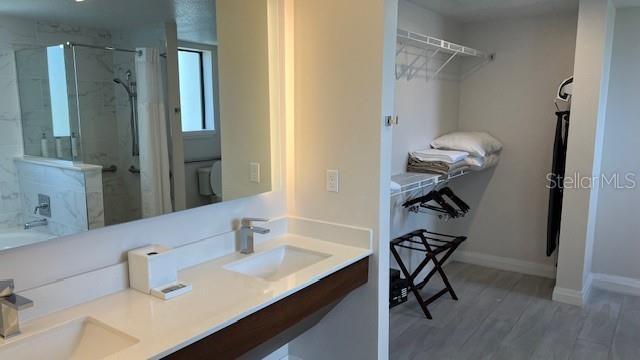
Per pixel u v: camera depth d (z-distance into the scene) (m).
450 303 3.51
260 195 2.29
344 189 2.23
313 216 2.36
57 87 1.51
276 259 2.22
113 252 1.68
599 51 3.12
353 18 2.08
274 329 1.65
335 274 1.96
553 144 3.84
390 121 2.12
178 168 1.91
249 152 2.20
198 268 1.92
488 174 4.24
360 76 2.10
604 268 3.81
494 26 4.04
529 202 4.07
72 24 1.54
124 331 1.35
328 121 2.23
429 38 3.03
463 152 3.58
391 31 2.06
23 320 1.42
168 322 1.41
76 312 1.49
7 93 1.39
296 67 2.30
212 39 2.00
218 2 2.03
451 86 4.14
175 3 1.87
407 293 3.32
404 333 3.04
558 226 3.79
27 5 1.42
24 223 1.44
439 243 4.27
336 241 2.28
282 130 2.36
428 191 4.05
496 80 4.10
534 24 3.86
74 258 1.57
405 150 3.54
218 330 1.42
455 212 3.57
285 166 2.40
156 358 1.23
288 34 2.29
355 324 2.30
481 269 4.26
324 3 2.16
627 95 3.56
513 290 3.75
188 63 1.92
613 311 3.35
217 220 2.09
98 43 1.61
